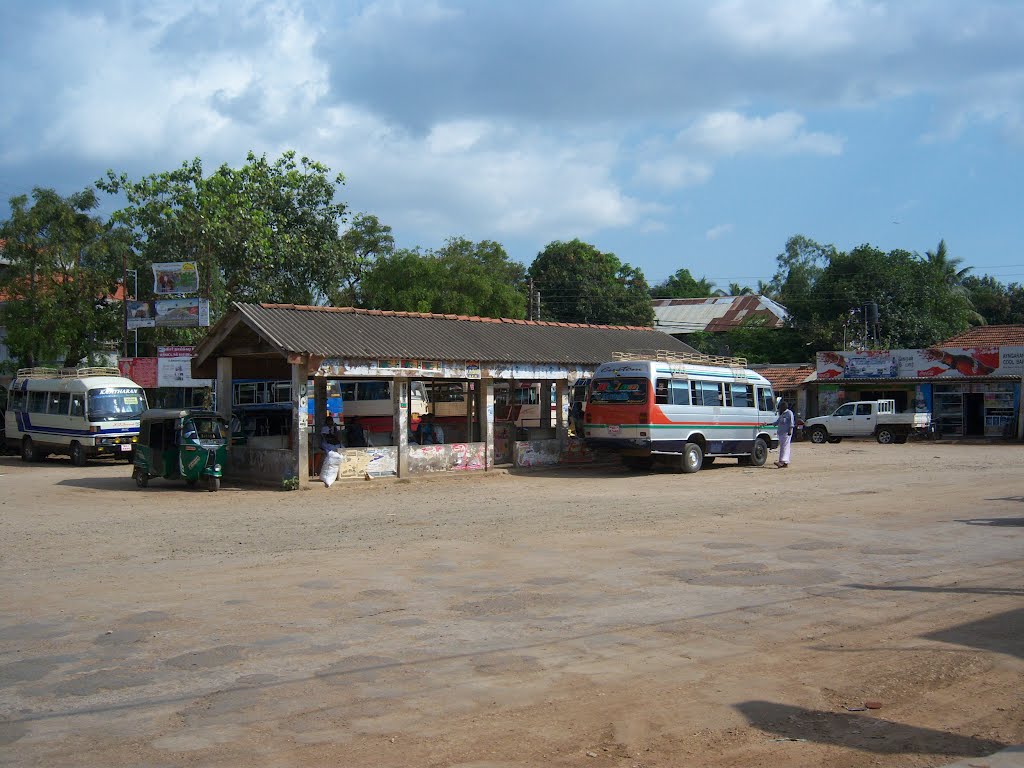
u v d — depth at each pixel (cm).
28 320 3975
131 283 4175
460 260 4722
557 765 500
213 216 4128
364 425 2686
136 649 732
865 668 667
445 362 2188
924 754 511
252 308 2091
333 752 520
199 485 2098
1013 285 6975
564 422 2527
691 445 2317
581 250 5781
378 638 757
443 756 514
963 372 3909
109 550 1223
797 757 509
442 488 2006
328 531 1371
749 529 1333
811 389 4381
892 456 2848
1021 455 2827
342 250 4622
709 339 5959
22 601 912
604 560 1094
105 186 4194
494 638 754
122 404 2977
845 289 5216
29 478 2419
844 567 1041
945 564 1056
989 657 689
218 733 551
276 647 732
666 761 505
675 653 708
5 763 510
